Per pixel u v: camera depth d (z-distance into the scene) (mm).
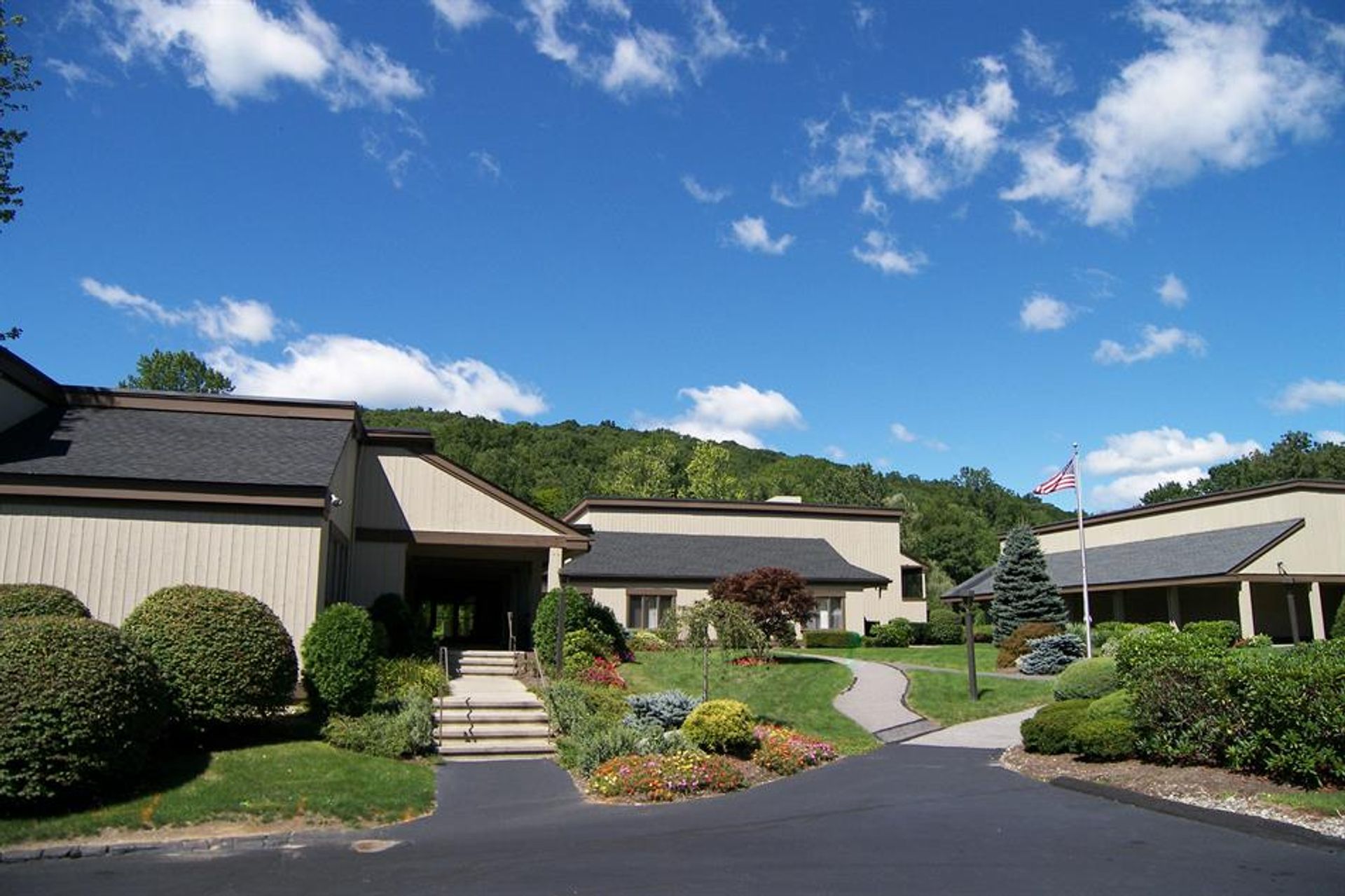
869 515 42781
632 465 70000
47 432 16797
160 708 10797
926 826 9820
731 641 17781
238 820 9781
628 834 9594
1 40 17719
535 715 15219
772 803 11234
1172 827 9484
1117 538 42562
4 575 14664
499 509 22234
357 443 21703
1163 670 12508
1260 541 33344
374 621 17859
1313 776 10266
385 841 9375
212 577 15328
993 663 27906
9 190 18344
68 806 9727
